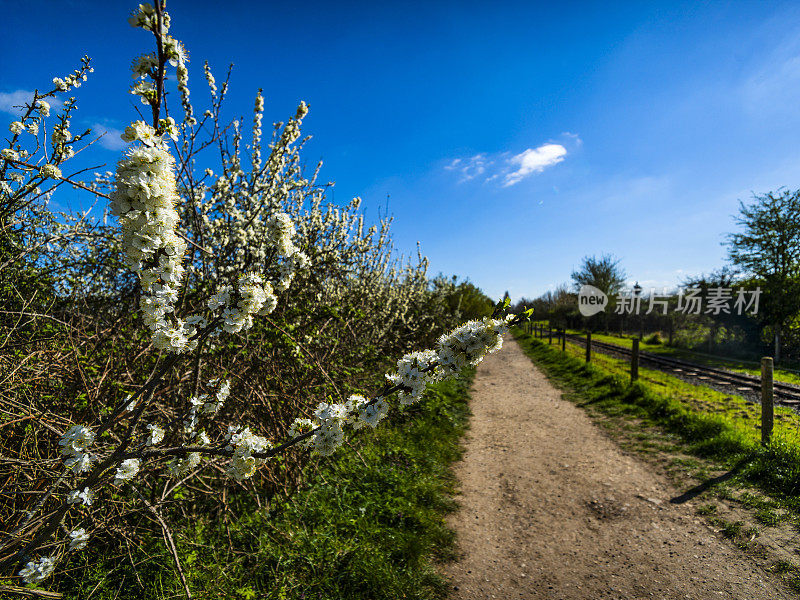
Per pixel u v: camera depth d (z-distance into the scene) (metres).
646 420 7.03
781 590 2.99
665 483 4.74
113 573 2.50
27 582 1.80
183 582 2.02
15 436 2.58
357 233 6.29
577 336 29.06
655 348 22.19
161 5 1.45
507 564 3.42
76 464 1.83
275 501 3.49
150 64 1.50
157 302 1.70
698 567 3.29
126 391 2.77
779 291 17.25
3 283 3.01
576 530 3.91
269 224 2.30
